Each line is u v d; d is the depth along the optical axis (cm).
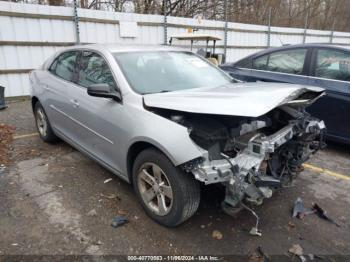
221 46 1329
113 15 962
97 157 355
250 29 1417
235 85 336
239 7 1909
